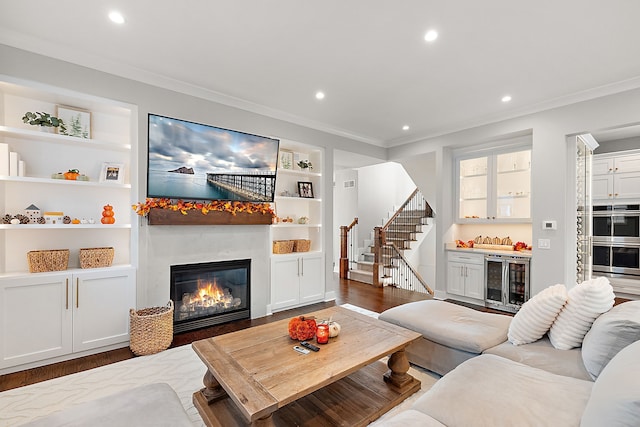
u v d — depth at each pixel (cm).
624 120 329
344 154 542
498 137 445
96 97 293
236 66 303
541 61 287
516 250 450
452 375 166
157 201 318
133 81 313
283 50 274
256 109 402
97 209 328
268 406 144
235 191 379
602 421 104
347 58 286
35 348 263
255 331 237
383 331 235
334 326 223
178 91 341
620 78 320
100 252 304
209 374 210
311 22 235
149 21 235
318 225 485
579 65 294
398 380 228
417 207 817
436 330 244
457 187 522
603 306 190
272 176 413
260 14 226
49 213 289
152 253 325
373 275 603
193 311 361
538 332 211
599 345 162
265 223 402
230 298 392
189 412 207
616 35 245
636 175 471
